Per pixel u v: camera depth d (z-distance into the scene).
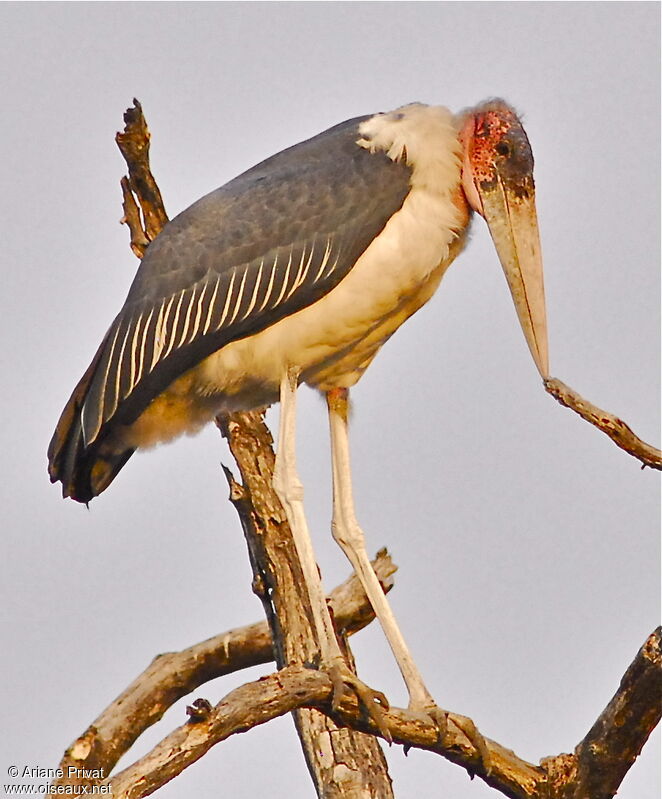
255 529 11.76
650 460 8.40
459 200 10.15
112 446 10.88
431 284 10.33
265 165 10.64
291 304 10.09
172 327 10.36
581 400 8.38
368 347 10.43
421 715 8.95
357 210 9.95
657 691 8.70
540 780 9.09
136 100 12.62
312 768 11.00
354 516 10.41
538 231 10.22
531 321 10.15
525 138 10.22
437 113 10.14
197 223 10.45
